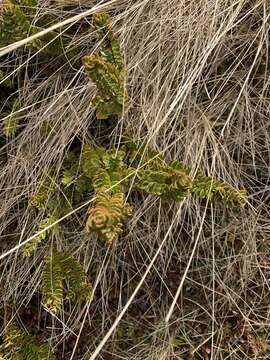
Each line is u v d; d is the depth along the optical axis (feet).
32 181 1.86
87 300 1.72
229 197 1.58
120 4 1.92
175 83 1.88
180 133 1.86
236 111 1.91
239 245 1.89
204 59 1.73
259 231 1.90
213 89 1.92
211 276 1.88
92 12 1.79
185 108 1.88
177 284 1.90
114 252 1.86
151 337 1.88
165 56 1.88
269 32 1.93
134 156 1.70
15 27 1.77
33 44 1.84
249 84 1.93
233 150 1.89
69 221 1.88
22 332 1.83
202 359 1.87
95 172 1.64
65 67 1.96
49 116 1.86
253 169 1.92
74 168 1.85
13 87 2.00
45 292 1.65
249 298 1.88
